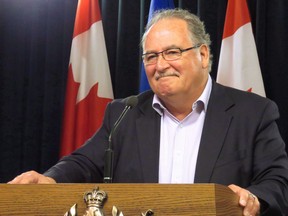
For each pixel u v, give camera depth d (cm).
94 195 131
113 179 209
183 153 208
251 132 202
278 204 166
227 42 327
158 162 203
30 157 369
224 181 191
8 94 375
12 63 379
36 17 382
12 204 135
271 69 340
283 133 329
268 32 345
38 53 379
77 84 346
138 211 130
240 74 317
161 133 215
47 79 372
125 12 369
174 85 206
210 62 226
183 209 127
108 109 231
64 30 379
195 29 214
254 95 217
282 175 183
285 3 345
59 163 212
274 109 211
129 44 366
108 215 131
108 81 346
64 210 133
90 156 217
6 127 372
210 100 214
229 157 196
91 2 358
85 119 341
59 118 370
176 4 374
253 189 169
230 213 137
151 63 211
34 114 373
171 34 208
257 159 196
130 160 206
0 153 371
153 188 130
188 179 202
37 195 135
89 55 349
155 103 219
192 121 215
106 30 373
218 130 203
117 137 216
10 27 382
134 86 362
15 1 386
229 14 331
